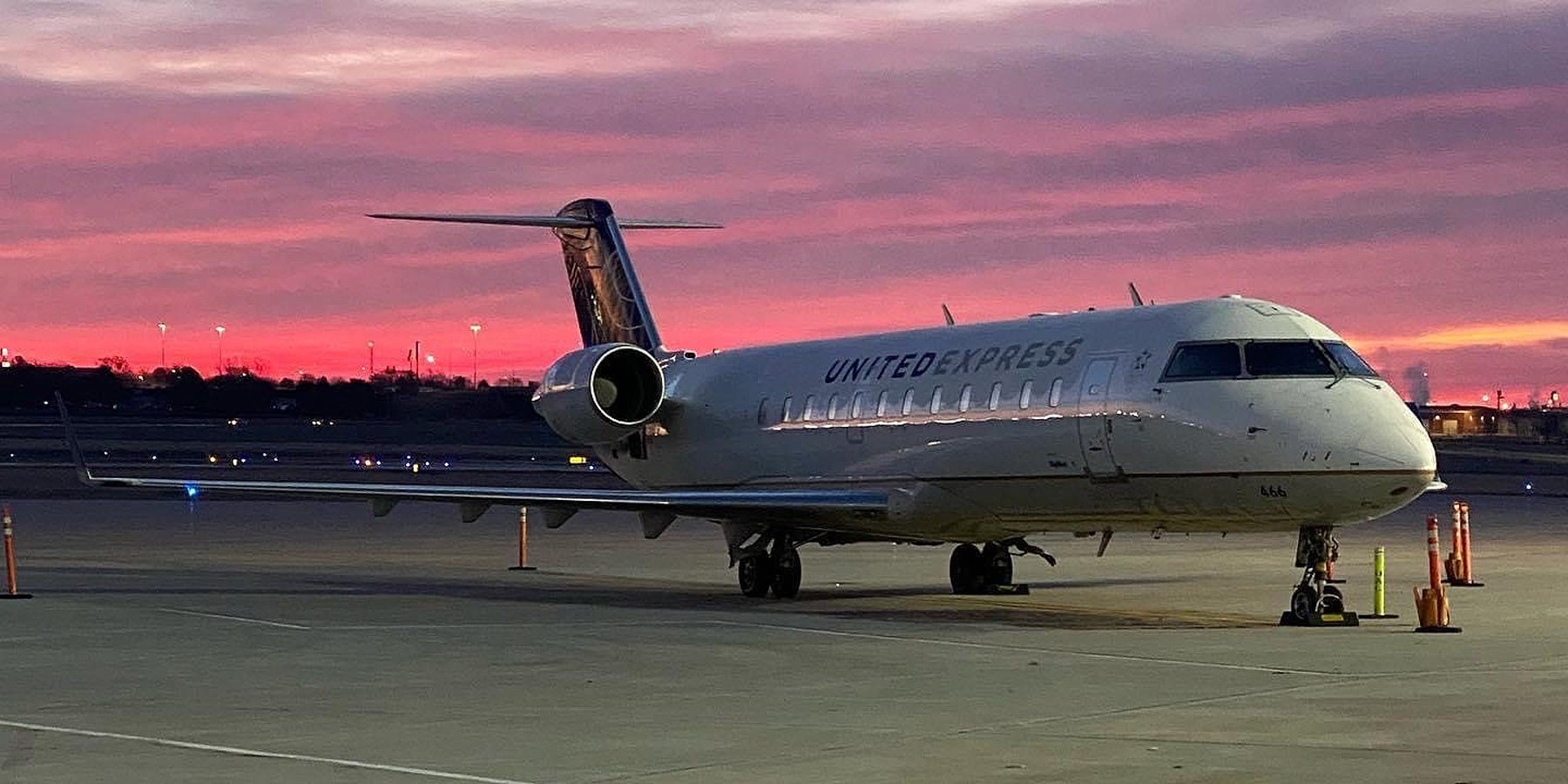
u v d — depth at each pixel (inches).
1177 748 479.2
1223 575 1187.9
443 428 4589.1
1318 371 825.5
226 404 4827.8
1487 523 1867.6
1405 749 473.7
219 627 843.4
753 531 1039.0
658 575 1256.2
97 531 1849.2
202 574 1243.2
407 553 1513.3
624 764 467.8
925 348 1011.3
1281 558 1362.0
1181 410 836.0
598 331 1286.9
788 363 1117.1
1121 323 895.7
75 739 517.0
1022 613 906.1
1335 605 840.3
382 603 986.1
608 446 1247.5
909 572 1236.5
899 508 988.6
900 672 659.4
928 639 775.7
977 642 759.7
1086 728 516.4
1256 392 820.6
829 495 987.3
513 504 1000.9
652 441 1206.9
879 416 1012.5
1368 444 794.2
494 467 3484.3
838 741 498.9
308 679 652.1
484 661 703.1
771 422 1104.8
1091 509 893.2
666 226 1295.5
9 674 668.7
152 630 831.1
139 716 561.0
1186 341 850.8
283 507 2471.7
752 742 499.5
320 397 4820.4
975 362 961.5
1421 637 764.0
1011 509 935.7
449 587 1128.2
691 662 696.4
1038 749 481.4
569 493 1003.3
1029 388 914.1
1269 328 843.4
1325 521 814.5
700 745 496.4
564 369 1144.8
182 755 486.9
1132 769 450.0
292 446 4399.6
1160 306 892.0
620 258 1261.1
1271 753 470.6
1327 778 435.2
